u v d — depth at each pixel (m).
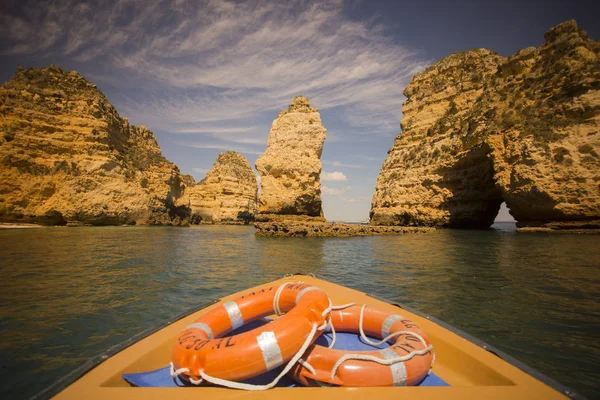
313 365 2.57
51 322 5.59
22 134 33.16
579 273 9.33
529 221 26.36
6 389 3.48
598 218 21.98
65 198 33.81
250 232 39.09
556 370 3.79
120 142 44.25
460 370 3.03
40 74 38.59
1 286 8.23
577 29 26.30
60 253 14.34
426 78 47.00
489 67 39.44
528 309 6.10
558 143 23.50
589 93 23.20
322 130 37.34
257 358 2.35
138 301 7.00
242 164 86.56
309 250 18.11
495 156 27.48
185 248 18.47
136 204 40.28
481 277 9.20
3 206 30.77
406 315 4.23
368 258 14.31
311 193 36.31
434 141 39.72
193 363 2.49
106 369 2.79
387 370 2.46
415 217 38.72
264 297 3.36
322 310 2.77
